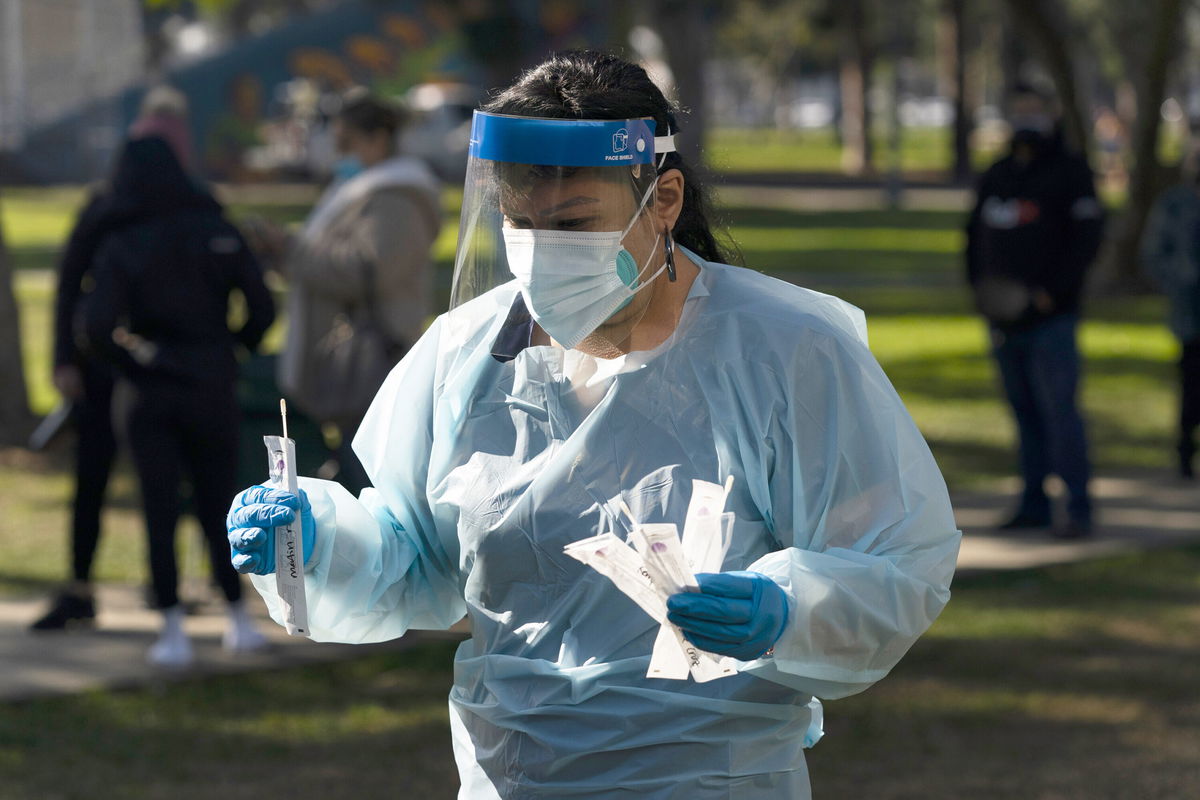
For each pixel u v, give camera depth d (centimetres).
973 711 1541
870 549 623
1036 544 2202
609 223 609
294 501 643
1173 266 2577
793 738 643
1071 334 2162
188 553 2130
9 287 2988
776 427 621
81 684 1600
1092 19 12369
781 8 16062
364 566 673
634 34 11231
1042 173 2119
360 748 1438
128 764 1389
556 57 641
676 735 616
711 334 632
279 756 1416
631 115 615
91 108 11069
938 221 8288
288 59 11531
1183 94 9225
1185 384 2623
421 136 10312
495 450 647
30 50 11150
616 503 623
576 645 626
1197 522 2331
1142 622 1841
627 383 629
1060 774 1364
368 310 1731
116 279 1587
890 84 9300
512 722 635
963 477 2653
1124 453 2852
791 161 15762
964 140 12025
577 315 619
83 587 1791
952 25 11994
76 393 1725
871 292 5322
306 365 1733
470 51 11344
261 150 11450
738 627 570
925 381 3625
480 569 646
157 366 1600
